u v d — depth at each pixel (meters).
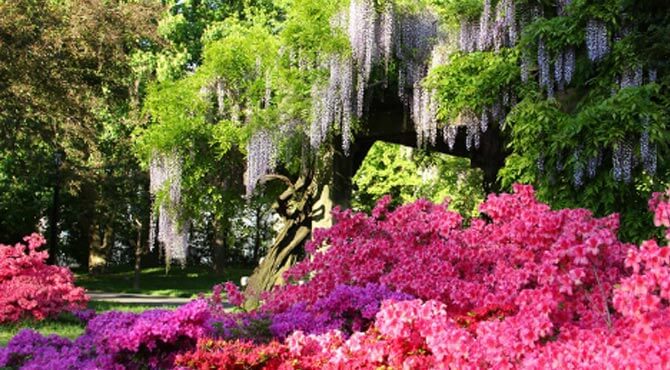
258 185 14.02
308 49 11.43
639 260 2.78
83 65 15.84
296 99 11.83
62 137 15.99
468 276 4.68
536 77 9.42
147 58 18.86
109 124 19.73
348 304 4.34
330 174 12.47
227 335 4.31
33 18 14.57
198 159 13.24
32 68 14.33
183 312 4.18
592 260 3.37
